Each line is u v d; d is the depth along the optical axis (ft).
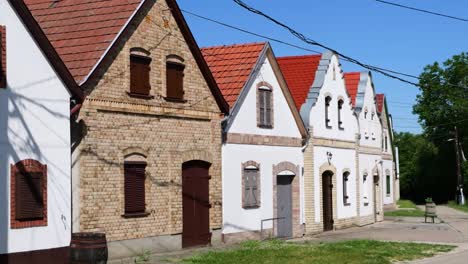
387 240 95.81
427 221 142.82
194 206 78.84
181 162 76.28
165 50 73.97
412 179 279.08
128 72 68.95
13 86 57.31
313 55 115.55
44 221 59.21
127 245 68.49
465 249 84.89
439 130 258.98
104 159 65.98
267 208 93.09
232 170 85.66
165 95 73.82
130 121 69.26
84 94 63.72
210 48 95.71
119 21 68.54
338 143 115.85
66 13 72.02
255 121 90.94
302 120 102.27
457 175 257.96
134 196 69.77
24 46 58.34
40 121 59.41
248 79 88.74
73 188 63.41
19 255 56.95
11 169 56.75
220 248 78.64
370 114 139.74
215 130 81.97
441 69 251.60
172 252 73.61
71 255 55.01
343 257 70.54
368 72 140.97
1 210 55.77
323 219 110.01
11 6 57.26
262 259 67.41
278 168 96.02
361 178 130.82
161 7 73.31
